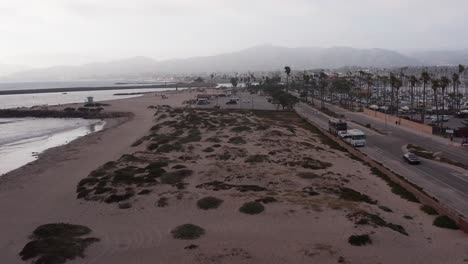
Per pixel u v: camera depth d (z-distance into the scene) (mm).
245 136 71062
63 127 115500
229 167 46625
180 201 35031
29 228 30828
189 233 28000
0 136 97750
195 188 39062
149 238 27844
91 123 125438
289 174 44281
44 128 113812
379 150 64625
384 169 48656
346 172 47062
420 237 28453
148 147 63594
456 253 25641
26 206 37250
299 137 73375
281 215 31281
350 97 167750
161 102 185625
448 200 38625
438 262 24203
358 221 29547
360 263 23453
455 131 78750
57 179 48281
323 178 42875
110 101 194625
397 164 54312
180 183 40625
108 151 68000
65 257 24391
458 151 63875
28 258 24516
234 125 85000
